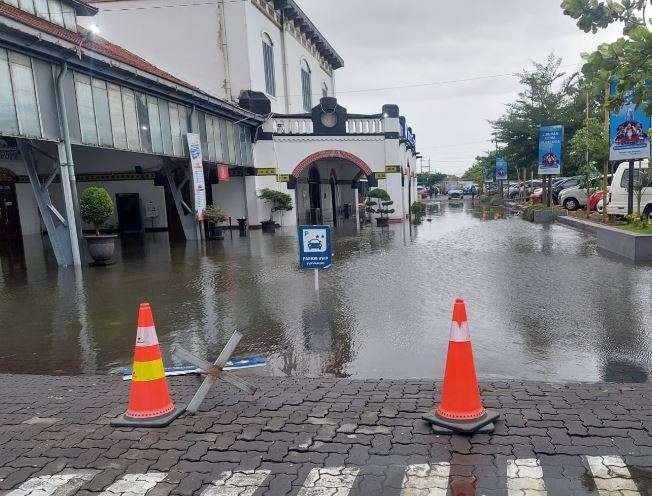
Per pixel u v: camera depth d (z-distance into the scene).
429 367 5.11
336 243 16.39
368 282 9.43
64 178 11.99
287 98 28.23
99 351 6.01
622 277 9.09
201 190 17.61
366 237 18.11
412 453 3.43
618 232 11.80
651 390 4.30
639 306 7.08
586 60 3.01
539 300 7.62
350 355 5.52
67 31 15.54
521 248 13.56
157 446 3.66
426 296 8.12
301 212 26.67
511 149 36.72
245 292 8.89
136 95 14.53
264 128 23.27
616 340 5.71
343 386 4.61
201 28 23.61
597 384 4.45
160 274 11.18
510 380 4.60
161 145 15.79
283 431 3.80
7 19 9.41
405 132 30.19
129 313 7.72
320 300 8.06
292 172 23.84
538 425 3.73
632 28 2.87
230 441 3.69
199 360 4.28
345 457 3.42
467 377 3.74
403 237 17.66
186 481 3.21
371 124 24.73
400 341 5.91
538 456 3.34
